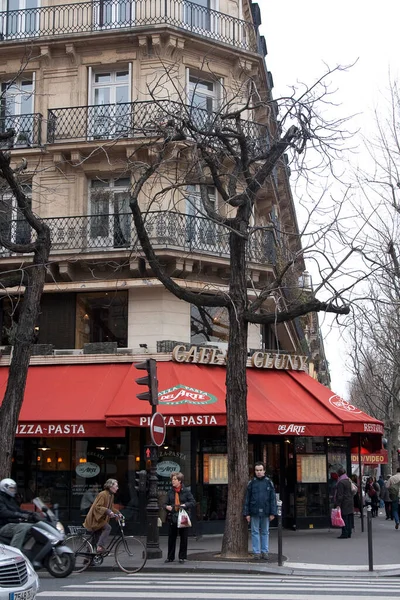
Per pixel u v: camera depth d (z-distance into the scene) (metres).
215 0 24.53
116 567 13.80
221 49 23.48
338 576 13.19
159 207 20.33
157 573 13.63
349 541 18.47
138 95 22.64
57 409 19.25
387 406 36.94
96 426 18.70
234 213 22.86
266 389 21.09
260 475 14.98
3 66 23.48
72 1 23.84
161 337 21.20
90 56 23.22
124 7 23.38
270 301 22.75
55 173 22.52
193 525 19.66
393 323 26.80
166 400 18.98
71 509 20.48
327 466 21.94
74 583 12.04
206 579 12.62
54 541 12.48
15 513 12.35
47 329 21.81
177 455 20.31
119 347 21.62
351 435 23.03
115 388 19.86
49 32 23.39
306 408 20.83
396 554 15.91
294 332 30.11
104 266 21.66
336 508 19.27
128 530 19.97
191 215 20.39
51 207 22.34
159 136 17.16
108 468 20.64
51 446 20.97
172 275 21.52
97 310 21.97
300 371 23.17
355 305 15.62
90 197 22.58
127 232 21.48
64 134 22.55
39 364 21.17
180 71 22.94
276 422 19.11
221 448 20.55
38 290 16.38
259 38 27.72
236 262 16.12
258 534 14.88
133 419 18.45
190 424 18.48
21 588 7.91
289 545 17.55
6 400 15.67
